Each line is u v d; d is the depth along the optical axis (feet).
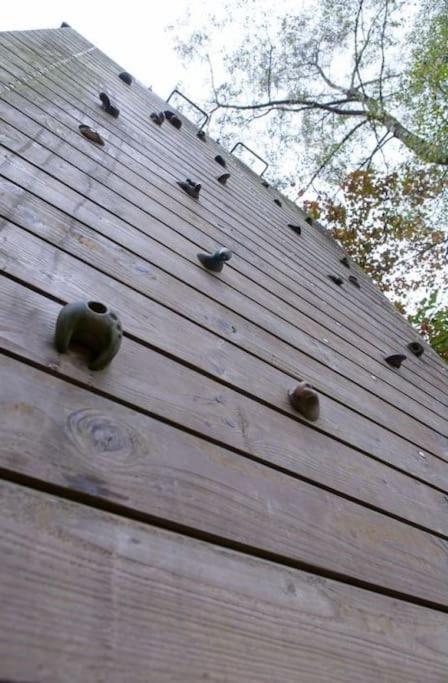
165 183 8.28
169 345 3.93
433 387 11.18
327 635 2.62
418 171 30.25
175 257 5.73
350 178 37.42
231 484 3.06
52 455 2.24
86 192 5.32
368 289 17.57
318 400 4.81
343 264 18.39
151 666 1.79
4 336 2.65
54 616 1.68
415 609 3.49
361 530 3.82
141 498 2.44
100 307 2.99
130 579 2.02
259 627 2.31
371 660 2.72
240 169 19.06
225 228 9.23
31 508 1.96
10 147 4.83
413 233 33.12
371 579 3.40
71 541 1.96
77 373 2.80
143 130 10.55
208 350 4.38
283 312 7.49
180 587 2.17
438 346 26.48
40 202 4.36
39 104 6.60
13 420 2.24
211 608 2.20
